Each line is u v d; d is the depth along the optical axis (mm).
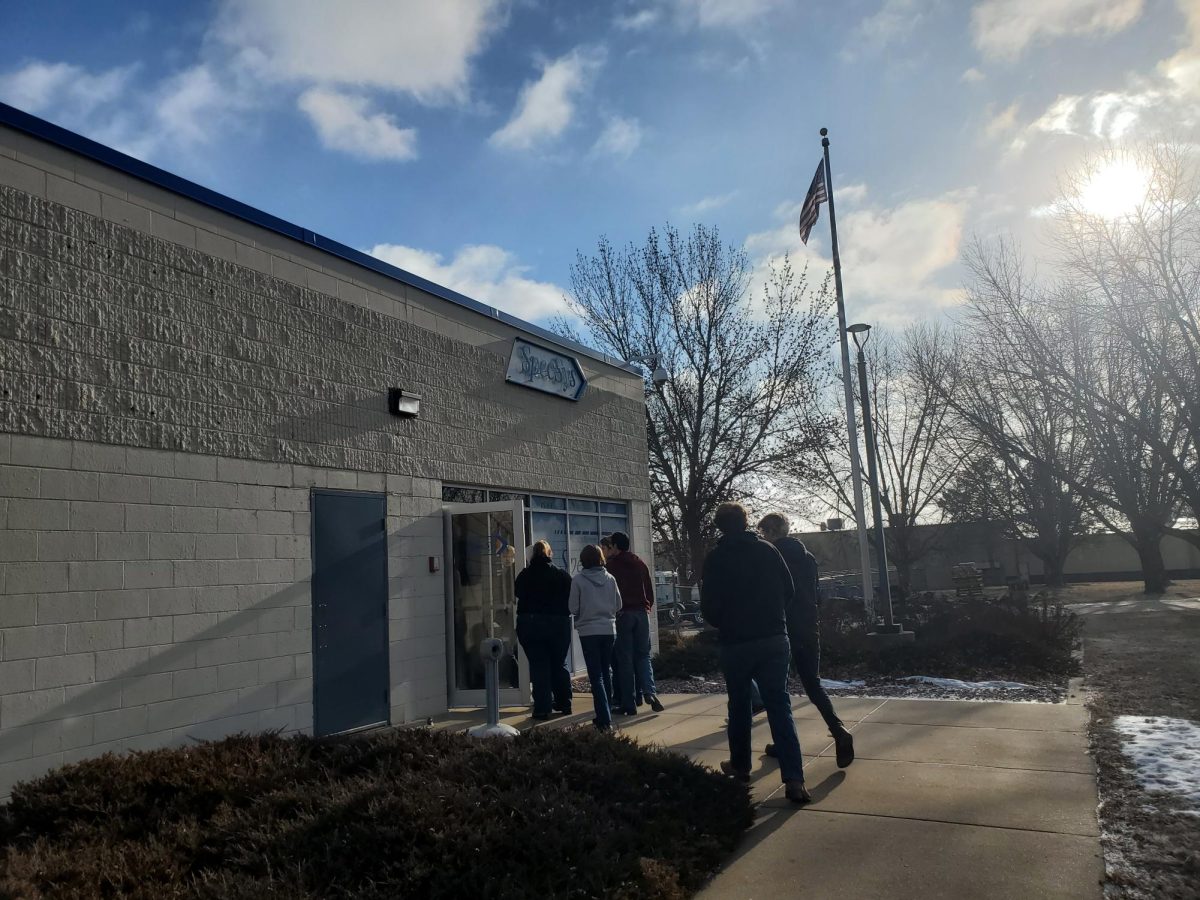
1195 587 39344
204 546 7566
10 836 4543
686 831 4879
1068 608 25078
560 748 5672
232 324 8117
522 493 12320
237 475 7957
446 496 10812
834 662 12516
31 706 6188
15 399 6328
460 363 11109
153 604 7090
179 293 7664
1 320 6316
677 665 12453
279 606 8203
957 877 4375
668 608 27828
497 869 4008
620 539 9633
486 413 11523
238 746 5648
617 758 5609
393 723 9344
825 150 18484
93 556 6699
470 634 10469
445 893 3832
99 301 7000
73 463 6645
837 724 6586
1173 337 17750
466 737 6098
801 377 28219
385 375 9836
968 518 43438
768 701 5852
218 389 7891
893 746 7156
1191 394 17484
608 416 14703
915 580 56781
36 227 6633
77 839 4430
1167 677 10352
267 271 8547
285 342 8641
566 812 4559
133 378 7176
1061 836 4852
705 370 28641
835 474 32781
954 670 11250
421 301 10539
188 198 7852
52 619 6379
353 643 8977
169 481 7348
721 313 28594
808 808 5605
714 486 28375
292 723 8195
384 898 3764
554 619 9289
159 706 7043
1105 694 9242
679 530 29594
